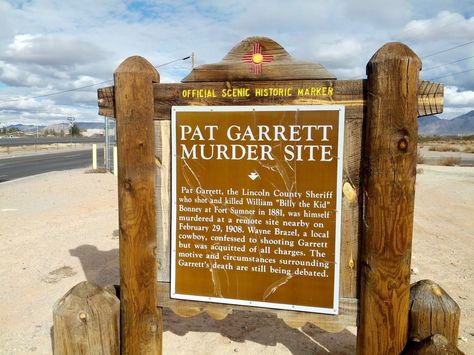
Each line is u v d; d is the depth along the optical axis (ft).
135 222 9.66
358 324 9.09
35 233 24.88
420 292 9.53
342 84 8.78
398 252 8.62
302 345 12.23
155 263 9.84
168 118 9.61
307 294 9.23
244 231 9.45
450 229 26.48
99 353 9.48
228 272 9.59
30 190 43.01
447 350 8.29
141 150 9.57
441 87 8.39
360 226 8.94
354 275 9.05
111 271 18.40
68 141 257.75
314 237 9.12
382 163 8.50
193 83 9.40
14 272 18.19
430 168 73.46
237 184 9.39
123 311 9.84
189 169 9.57
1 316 13.97
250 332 13.05
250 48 9.14
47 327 13.23
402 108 8.34
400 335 8.80
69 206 33.73
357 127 8.80
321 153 8.95
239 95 9.23
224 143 9.37
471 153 136.26
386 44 8.50
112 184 47.88
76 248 21.91
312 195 9.05
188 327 13.38
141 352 9.87
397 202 8.52
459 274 18.16
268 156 9.20
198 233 9.65
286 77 9.02
